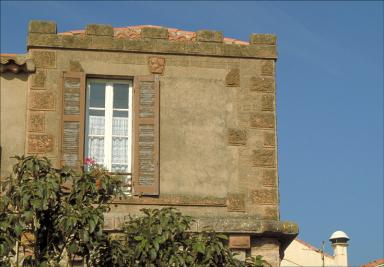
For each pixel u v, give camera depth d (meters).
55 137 15.73
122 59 16.27
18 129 15.73
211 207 15.79
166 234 12.62
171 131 16.08
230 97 16.39
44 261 12.24
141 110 16.06
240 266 13.02
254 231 15.41
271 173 16.09
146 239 12.62
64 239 12.34
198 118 16.20
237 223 15.42
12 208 12.95
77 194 12.46
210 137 16.14
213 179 15.94
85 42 16.17
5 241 11.83
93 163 15.30
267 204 15.92
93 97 16.19
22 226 11.93
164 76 16.31
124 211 15.46
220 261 12.84
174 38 16.52
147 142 15.91
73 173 12.70
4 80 15.95
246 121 16.31
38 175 12.45
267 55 16.66
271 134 16.31
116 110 16.17
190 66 16.44
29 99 15.87
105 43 16.22
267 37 16.73
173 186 15.78
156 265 12.59
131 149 16.00
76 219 12.01
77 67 16.08
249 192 15.95
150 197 15.66
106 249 12.75
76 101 15.93
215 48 16.55
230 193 15.89
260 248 15.56
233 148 16.14
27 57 16.02
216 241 12.86
